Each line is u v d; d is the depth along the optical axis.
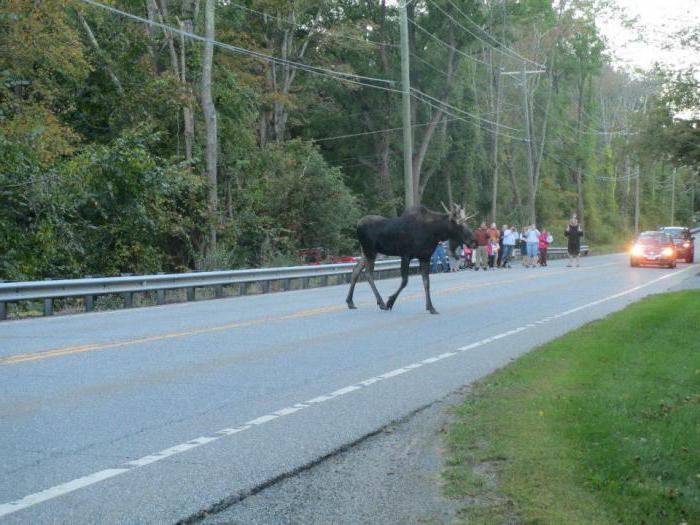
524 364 10.61
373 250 18.03
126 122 32.66
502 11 58.59
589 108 82.31
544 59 64.31
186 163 29.95
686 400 8.16
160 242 32.53
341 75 48.62
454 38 55.06
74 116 33.19
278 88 45.84
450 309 18.28
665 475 5.67
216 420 7.77
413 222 17.22
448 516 5.20
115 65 33.03
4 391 8.98
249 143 37.47
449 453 6.65
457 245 17.23
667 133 42.88
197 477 6.00
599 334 13.37
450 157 62.12
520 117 72.88
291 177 37.62
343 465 6.44
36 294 17.23
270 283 27.61
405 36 35.94
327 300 20.89
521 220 71.06
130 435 7.16
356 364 11.03
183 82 32.69
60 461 6.34
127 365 10.71
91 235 27.20
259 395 8.95
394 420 7.88
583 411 7.65
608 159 99.62
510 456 6.32
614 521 4.86
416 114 56.00
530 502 5.24
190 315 17.12
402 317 16.66
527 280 28.28
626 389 8.75
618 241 92.00
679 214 132.88
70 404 8.34
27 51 26.59
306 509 5.42
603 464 5.89
